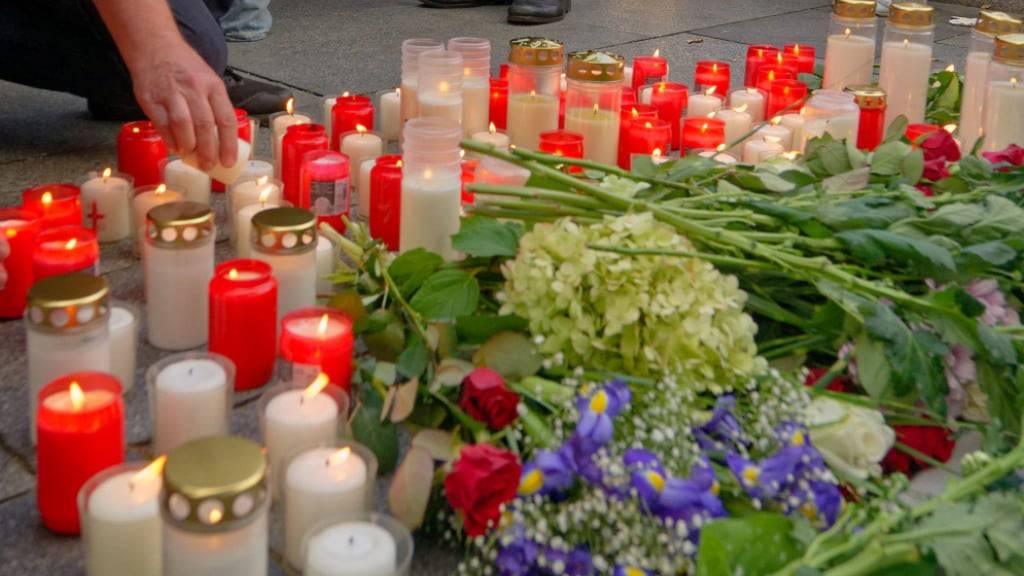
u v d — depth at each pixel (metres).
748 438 1.70
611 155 3.18
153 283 2.13
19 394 1.99
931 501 1.53
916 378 1.86
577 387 1.82
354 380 1.88
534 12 5.86
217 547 1.36
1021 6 7.31
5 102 3.88
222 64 3.51
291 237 2.10
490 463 1.46
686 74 4.90
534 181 2.22
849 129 3.06
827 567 1.47
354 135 3.10
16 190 3.02
